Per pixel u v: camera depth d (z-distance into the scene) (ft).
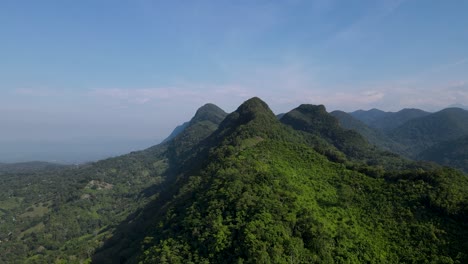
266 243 231.71
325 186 336.29
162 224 331.57
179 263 250.98
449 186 291.38
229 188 302.45
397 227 265.13
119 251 417.28
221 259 238.48
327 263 229.66
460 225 252.42
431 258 230.27
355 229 265.95
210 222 271.69
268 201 277.23
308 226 251.19
